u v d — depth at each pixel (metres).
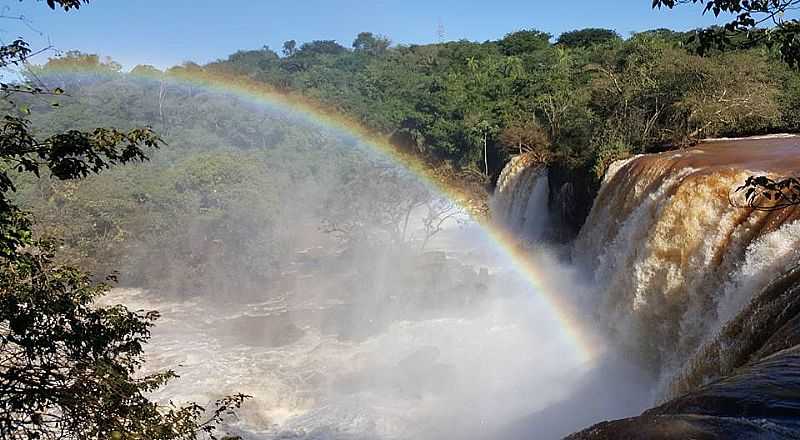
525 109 58.81
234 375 20.98
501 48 95.62
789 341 8.90
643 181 24.09
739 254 15.78
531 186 44.66
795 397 5.86
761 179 8.19
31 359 7.33
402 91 75.44
